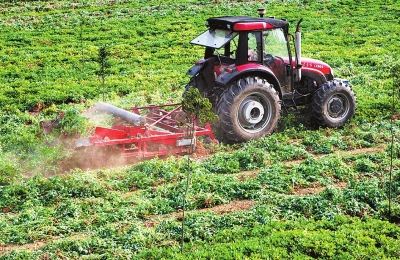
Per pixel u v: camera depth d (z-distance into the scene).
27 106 26.19
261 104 20.61
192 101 14.95
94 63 34.28
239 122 20.23
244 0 55.66
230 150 20.08
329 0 55.31
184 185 16.89
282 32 21.16
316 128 22.44
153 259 13.57
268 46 21.12
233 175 18.03
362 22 46.72
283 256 13.63
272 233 14.51
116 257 13.63
